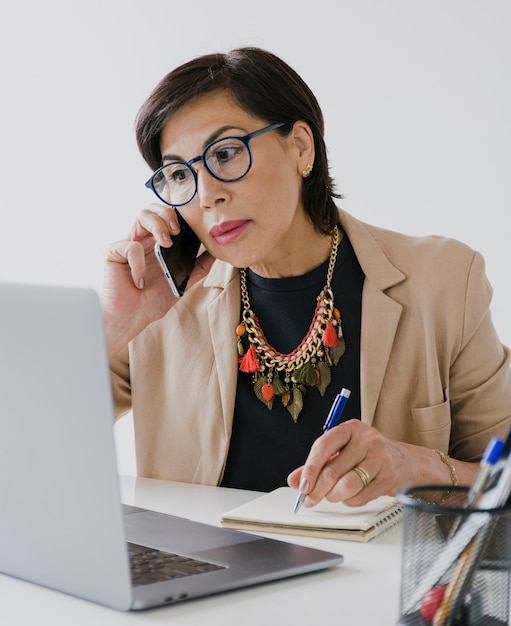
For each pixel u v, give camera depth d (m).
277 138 1.56
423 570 0.83
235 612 0.92
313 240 1.68
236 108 1.53
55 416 0.90
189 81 1.52
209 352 1.72
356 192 2.84
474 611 0.81
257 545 1.10
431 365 1.64
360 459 1.28
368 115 2.80
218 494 1.50
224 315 1.70
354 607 0.94
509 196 2.63
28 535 0.97
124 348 1.80
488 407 1.69
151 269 1.73
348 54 2.81
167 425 1.75
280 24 2.92
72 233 3.42
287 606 0.94
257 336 1.69
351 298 1.68
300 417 1.66
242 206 1.53
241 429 1.69
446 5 2.66
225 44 3.03
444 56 2.68
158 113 1.55
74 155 3.39
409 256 1.71
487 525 0.80
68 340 0.87
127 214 3.32
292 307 1.68
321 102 2.87
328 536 1.20
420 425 1.64
